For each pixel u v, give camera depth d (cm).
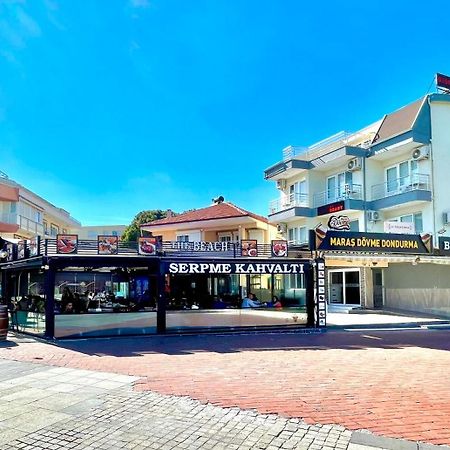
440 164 2630
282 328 1767
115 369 994
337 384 859
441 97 2677
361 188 2948
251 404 717
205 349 1304
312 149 3588
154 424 618
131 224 6081
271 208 3725
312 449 533
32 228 3922
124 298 1798
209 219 3722
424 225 2609
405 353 1244
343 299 2848
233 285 1964
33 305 1648
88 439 563
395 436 576
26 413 662
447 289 2264
